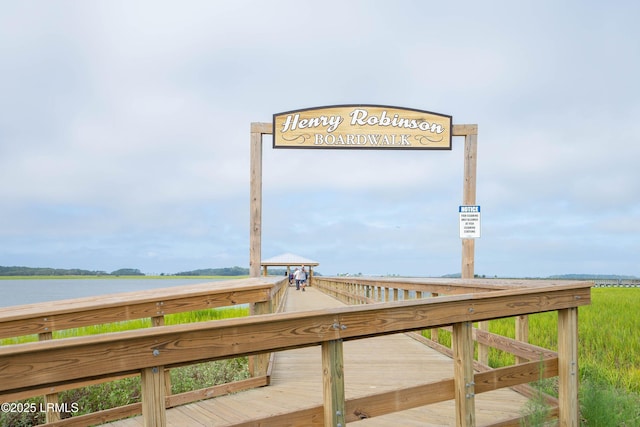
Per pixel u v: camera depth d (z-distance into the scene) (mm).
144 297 4355
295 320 2279
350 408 2451
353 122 8039
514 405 3785
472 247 8023
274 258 34812
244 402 4043
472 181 8109
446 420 3432
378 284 8945
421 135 8102
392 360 5773
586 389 4062
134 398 5539
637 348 6957
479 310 2855
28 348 1688
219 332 2094
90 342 1798
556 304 3184
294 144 7980
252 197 7910
